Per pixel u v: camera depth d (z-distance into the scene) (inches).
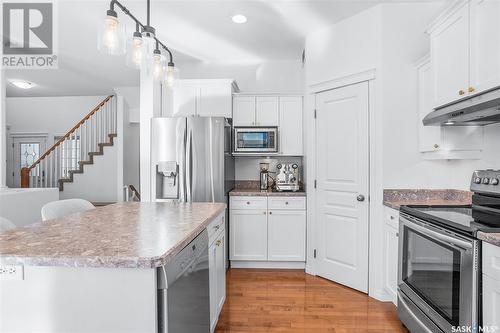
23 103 271.9
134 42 73.1
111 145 234.1
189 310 51.6
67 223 62.4
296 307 99.4
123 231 54.8
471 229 56.8
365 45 111.0
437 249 67.8
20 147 274.5
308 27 126.3
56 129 269.9
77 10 114.7
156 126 134.2
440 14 84.0
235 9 112.7
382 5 106.2
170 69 88.0
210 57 167.0
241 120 153.3
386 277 102.7
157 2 108.5
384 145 106.0
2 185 131.4
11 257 39.6
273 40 142.3
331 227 123.2
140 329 40.1
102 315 40.4
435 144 94.7
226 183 137.4
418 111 104.9
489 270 52.6
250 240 139.1
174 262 45.1
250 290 113.7
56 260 39.3
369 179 110.1
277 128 149.9
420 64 101.0
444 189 105.7
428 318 70.4
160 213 75.7
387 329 85.8
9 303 41.3
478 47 70.9
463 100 77.8
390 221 99.4
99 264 39.1
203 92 151.3
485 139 89.5
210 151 131.7
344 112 118.4
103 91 247.9
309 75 132.8
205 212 77.1
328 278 124.3
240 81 173.3
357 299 105.8
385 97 106.0
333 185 122.0
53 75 200.7
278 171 158.7
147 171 139.0
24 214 132.0
